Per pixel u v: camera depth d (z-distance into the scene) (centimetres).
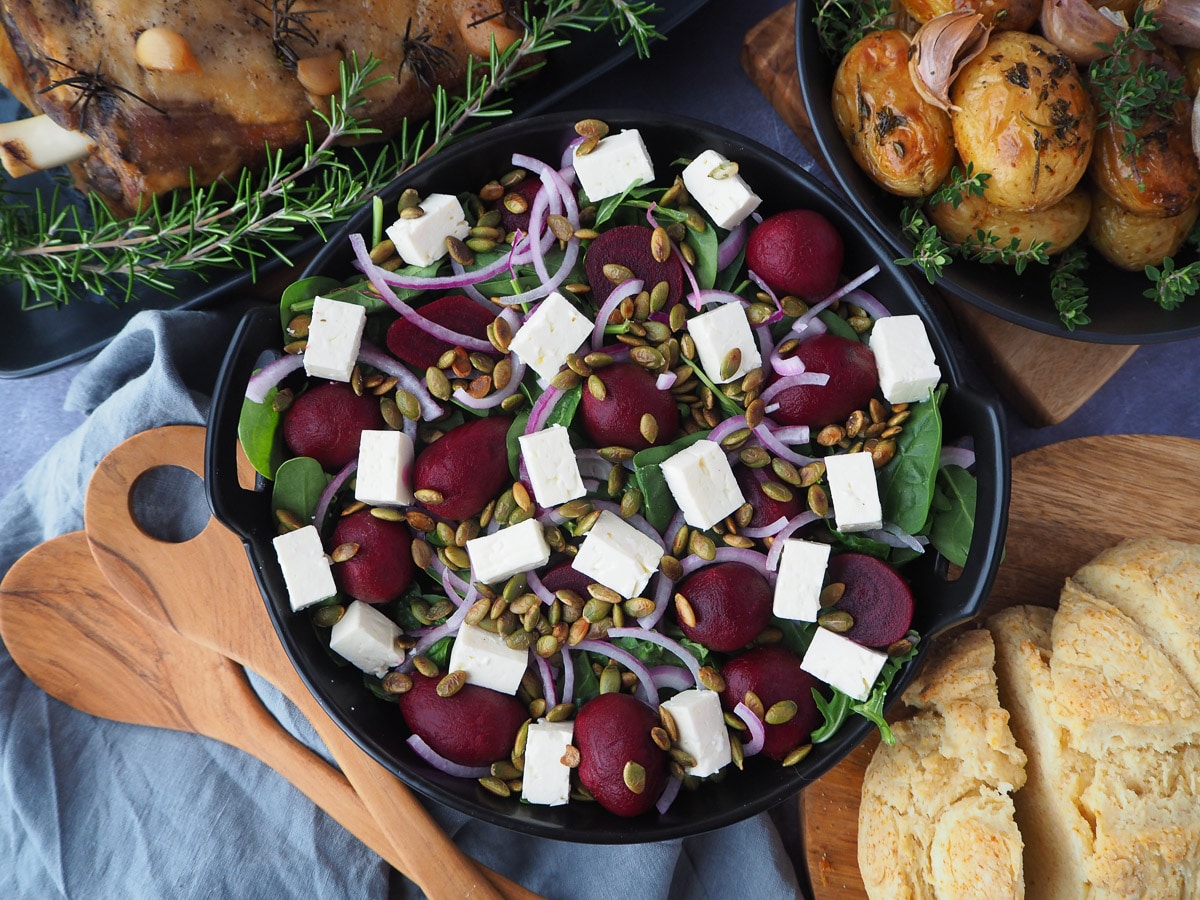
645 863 56
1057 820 50
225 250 55
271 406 48
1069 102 47
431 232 48
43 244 51
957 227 52
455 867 54
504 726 48
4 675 58
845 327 50
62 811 57
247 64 52
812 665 48
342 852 57
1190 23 49
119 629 58
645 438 48
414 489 48
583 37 57
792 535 49
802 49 50
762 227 49
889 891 50
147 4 51
